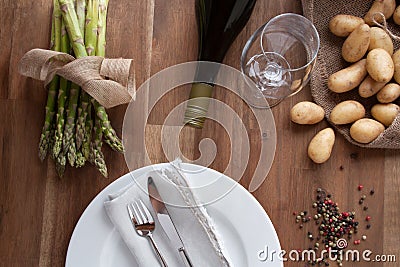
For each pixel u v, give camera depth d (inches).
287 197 41.4
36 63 38.5
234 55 41.6
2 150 40.7
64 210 40.5
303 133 41.6
